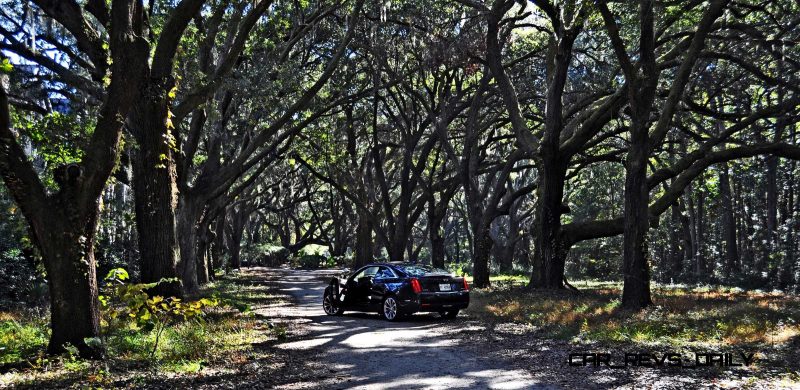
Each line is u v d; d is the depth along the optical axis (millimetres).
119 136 9242
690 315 13875
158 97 12766
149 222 13734
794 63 21016
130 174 22531
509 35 26500
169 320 12305
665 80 25109
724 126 32844
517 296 20547
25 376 7867
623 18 21125
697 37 16156
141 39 9266
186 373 8141
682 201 41656
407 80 33094
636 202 16328
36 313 15062
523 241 60594
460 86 30578
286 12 23766
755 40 20438
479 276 28406
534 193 51781
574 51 28188
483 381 7621
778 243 30422
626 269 16375
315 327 13469
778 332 11094
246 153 24094
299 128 26297
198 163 31109
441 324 14109
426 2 24250
